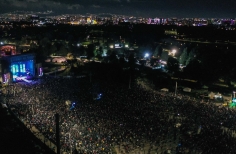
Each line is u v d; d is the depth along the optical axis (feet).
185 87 322.34
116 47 594.65
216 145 154.51
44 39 586.45
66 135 164.04
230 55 422.41
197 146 154.61
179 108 216.74
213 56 416.05
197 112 207.21
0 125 176.45
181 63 441.27
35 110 203.62
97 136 164.25
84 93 263.49
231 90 314.35
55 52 520.01
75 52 533.14
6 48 415.64
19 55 355.15
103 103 228.43
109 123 181.88
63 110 204.95
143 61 472.44
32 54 371.97
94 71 393.91
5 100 229.45
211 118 194.59
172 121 189.67
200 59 427.74
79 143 155.74
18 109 205.77
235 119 192.24
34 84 308.19
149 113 204.13
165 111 209.15
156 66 441.68
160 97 253.03
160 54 518.37
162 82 338.75
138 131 172.96
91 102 231.09
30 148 151.12
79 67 421.59
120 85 318.65
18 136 163.73
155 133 170.91
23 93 255.29
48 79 351.46
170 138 165.68
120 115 197.67
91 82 329.72
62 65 454.40
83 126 176.55
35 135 166.09
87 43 628.28
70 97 244.83
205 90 310.86
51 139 160.35
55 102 225.56
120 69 393.29
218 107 225.35
